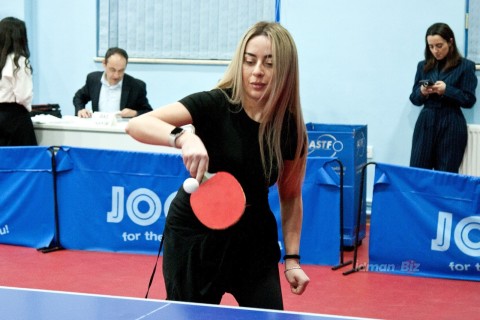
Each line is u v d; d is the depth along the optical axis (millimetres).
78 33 8328
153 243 5730
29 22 8383
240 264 2398
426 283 5164
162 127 2168
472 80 6766
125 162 5699
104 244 5820
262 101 2338
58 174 5844
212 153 2352
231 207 2186
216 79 8023
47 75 8461
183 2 8008
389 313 4539
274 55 2268
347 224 6145
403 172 5246
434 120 6832
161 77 8148
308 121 7730
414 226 5273
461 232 5188
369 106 7574
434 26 6766
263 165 2369
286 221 2637
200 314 2131
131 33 8172
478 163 7043
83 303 2248
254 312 2154
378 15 7477
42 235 5895
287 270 2629
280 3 7711
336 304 4699
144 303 2244
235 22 7902
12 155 5895
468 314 4539
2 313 2148
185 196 2369
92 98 7492
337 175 5469
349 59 7574
